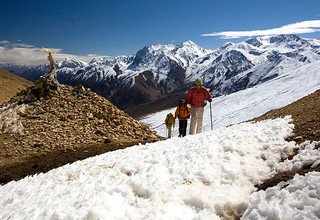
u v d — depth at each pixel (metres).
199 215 7.67
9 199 9.75
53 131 24.75
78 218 7.08
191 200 8.48
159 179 9.35
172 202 8.35
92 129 25.55
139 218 7.43
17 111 27.53
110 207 7.56
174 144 14.27
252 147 11.76
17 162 19.80
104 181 9.56
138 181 9.14
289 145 11.19
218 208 8.25
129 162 11.56
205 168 10.01
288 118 15.17
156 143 15.95
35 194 9.55
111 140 23.89
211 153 11.05
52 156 20.33
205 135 15.21
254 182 9.76
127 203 8.12
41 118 26.69
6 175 17.73
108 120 27.27
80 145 22.44
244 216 7.81
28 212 7.68
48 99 29.48
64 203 7.96
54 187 9.97
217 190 8.95
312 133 11.56
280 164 10.22
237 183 9.51
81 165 13.06
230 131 14.74
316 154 9.68
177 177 9.55
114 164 11.72
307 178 8.09
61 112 27.58
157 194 8.52
